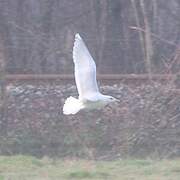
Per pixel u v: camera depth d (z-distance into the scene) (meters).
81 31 24.09
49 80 17.69
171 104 17.30
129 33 22.92
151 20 23.03
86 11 24.50
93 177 14.41
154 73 18.28
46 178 14.24
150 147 17.06
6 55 19.62
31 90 17.55
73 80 17.70
